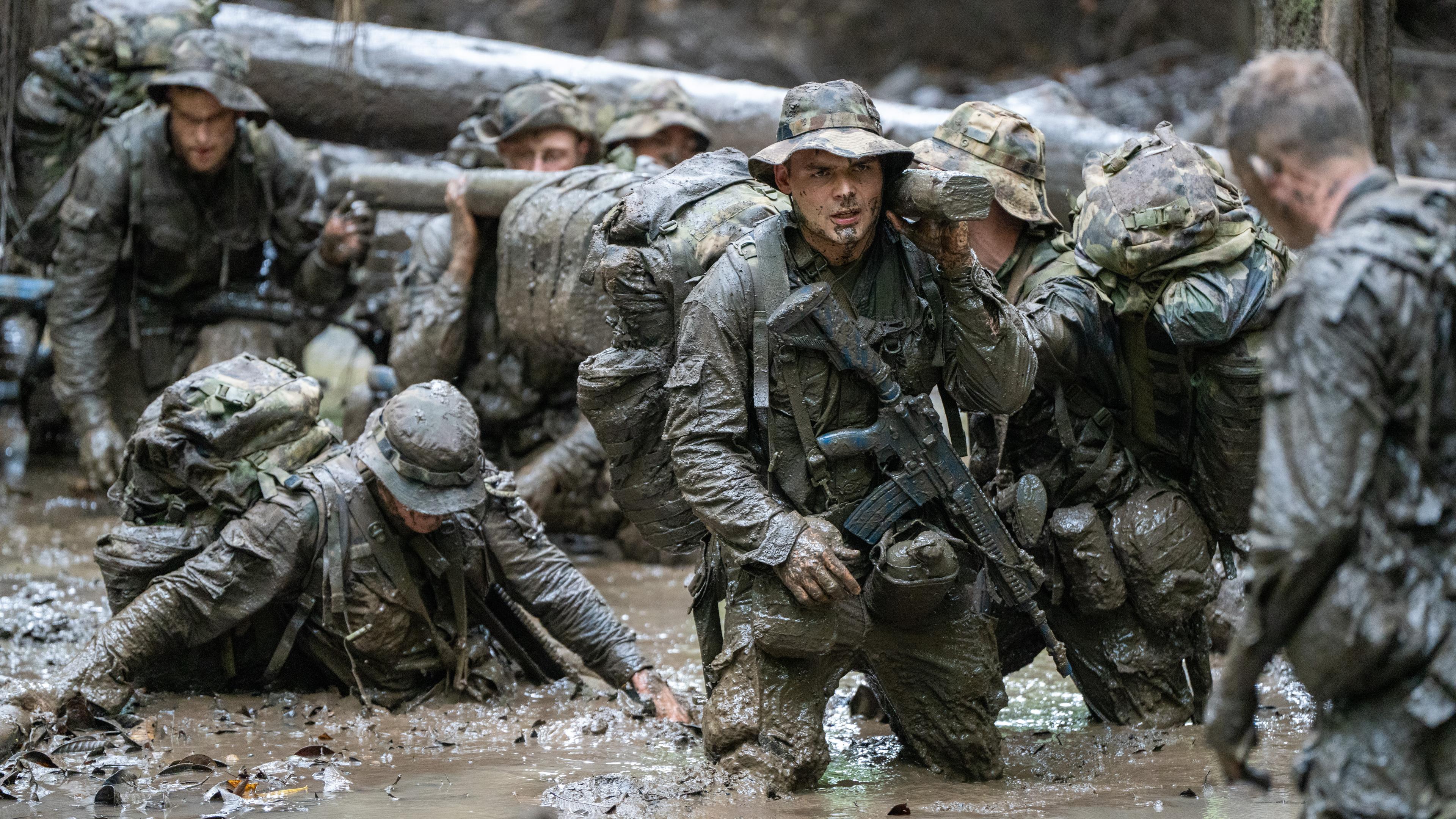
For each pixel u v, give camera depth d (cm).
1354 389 819
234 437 1556
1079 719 1571
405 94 3253
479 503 1505
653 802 1240
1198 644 1534
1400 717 846
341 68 3180
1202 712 1546
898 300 1284
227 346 2833
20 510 2725
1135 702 1519
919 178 1183
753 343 1238
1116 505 1491
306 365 3400
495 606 1684
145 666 1545
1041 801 1252
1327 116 880
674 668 1802
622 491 1380
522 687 1678
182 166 2761
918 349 1288
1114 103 5269
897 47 6419
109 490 1778
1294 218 909
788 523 1205
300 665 1659
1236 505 1473
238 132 2778
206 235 2825
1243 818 1185
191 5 3109
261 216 2838
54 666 1741
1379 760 848
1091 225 1426
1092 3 6069
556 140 2556
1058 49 6134
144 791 1294
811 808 1231
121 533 1594
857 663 1453
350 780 1332
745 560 1212
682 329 1257
